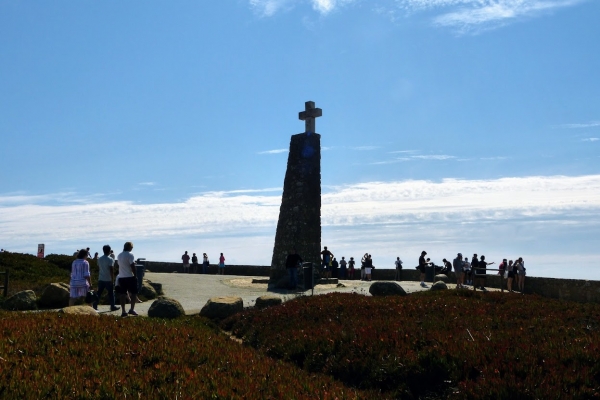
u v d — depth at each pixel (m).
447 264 43.31
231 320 21.33
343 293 25.25
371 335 16.42
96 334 13.98
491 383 12.18
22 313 17.06
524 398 11.55
